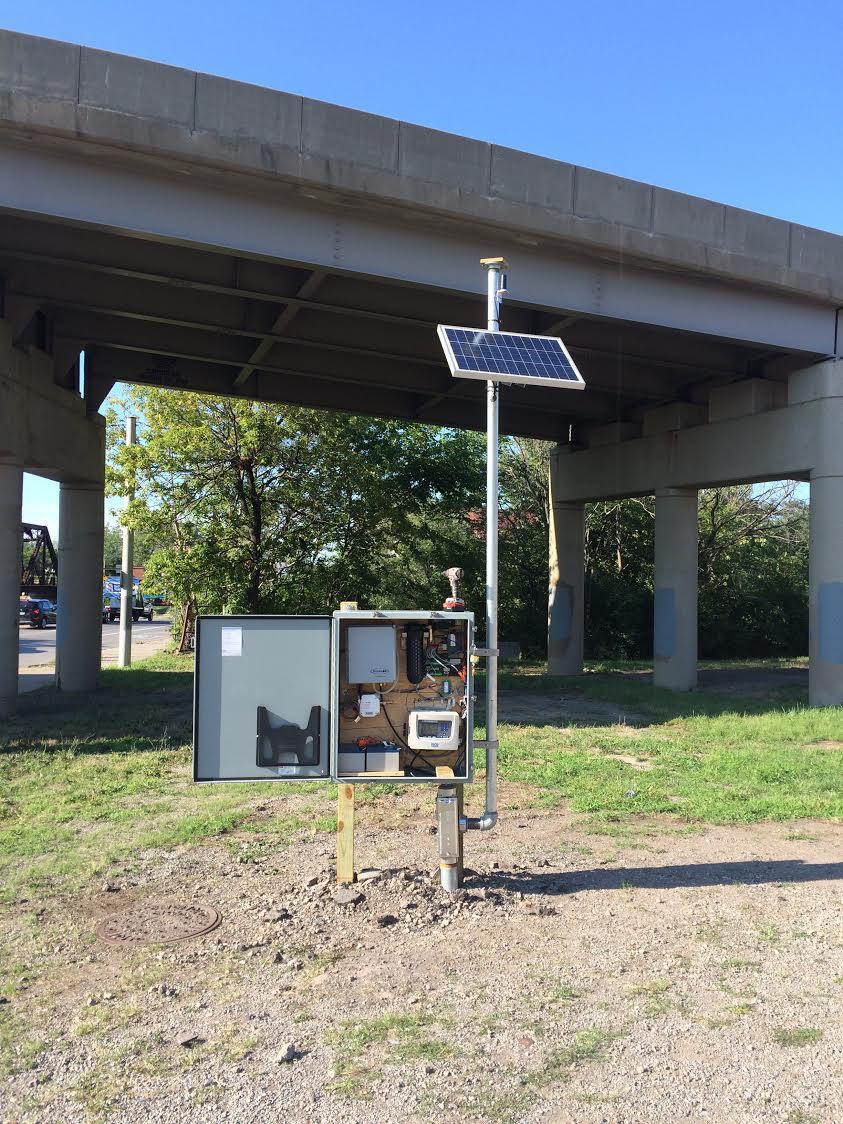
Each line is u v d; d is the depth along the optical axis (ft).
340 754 17.95
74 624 56.95
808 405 51.65
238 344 56.18
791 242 48.37
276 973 14.84
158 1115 10.91
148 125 33.71
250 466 74.74
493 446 18.81
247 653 17.85
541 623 99.96
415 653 18.37
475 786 28.71
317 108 36.42
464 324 47.93
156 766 31.42
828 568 49.80
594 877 19.69
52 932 16.53
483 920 17.06
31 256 39.47
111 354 59.47
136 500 73.82
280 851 21.56
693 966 15.05
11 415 43.70
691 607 62.64
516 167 40.42
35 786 28.53
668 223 44.32
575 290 43.93
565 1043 12.52
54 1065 12.02
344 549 80.64
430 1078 11.67
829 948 15.79
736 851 21.76
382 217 39.14
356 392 67.82
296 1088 11.46
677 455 62.39
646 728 42.06
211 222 36.55
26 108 32.42
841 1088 11.37
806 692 58.70
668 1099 11.16
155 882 19.30
